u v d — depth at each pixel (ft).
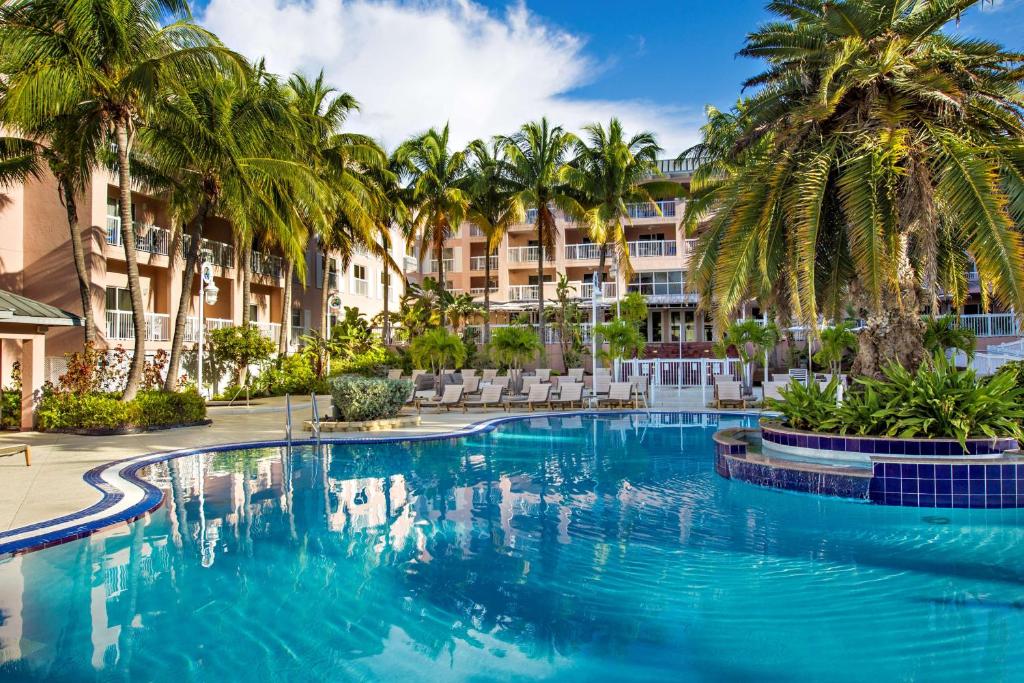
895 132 29.19
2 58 44.65
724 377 76.89
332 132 92.27
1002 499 24.13
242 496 27.04
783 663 12.54
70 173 51.88
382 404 48.98
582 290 126.72
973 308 101.30
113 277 76.38
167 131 51.08
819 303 38.63
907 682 11.73
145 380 56.65
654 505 25.49
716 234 34.53
